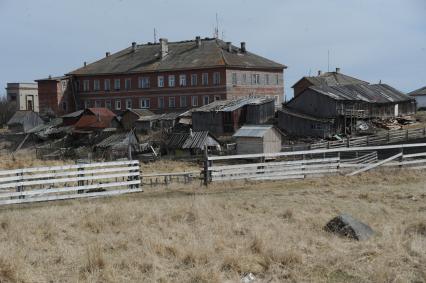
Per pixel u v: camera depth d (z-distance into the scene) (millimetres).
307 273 10586
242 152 59594
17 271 10320
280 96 96375
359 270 10602
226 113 74250
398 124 74750
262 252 11602
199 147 63750
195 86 89562
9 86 119688
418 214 15664
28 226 14359
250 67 90188
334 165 25000
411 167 25734
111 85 98375
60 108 100938
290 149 58469
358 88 80125
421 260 11070
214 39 96812
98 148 75125
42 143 91938
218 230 13836
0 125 110812
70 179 21000
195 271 10406
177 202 18141
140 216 15828
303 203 18094
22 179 20281
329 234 13484
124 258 11289
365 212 16422
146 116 86000
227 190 21469
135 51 103125
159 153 67625
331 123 69375
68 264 11188
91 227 14602
